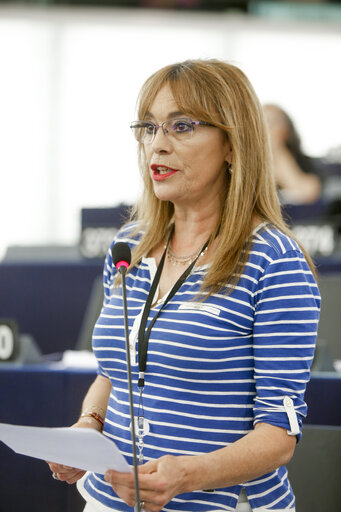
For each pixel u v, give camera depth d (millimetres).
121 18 10359
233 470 1968
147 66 10500
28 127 10359
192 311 2113
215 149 2230
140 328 2164
